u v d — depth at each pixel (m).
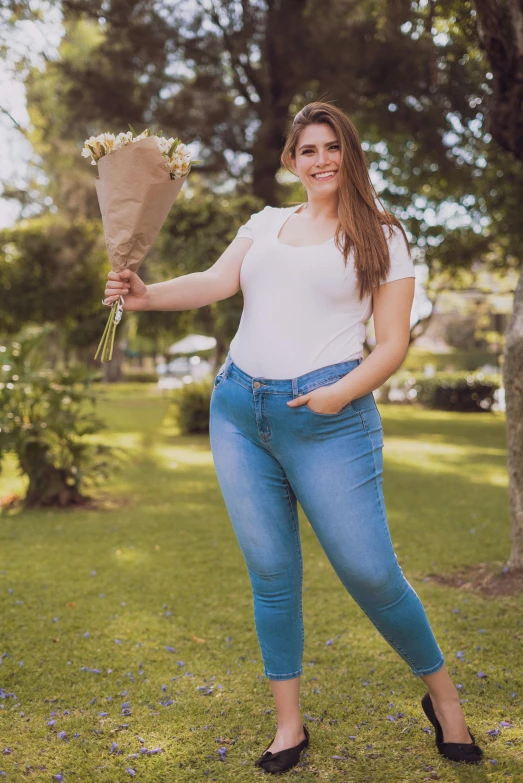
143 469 9.39
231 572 4.73
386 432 14.35
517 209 13.02
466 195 14.00
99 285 16.16
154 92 11.34
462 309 33.06
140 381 36.09
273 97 11.64
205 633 3.58
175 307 2.30
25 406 6.92
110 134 2.12
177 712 2.68
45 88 11.07
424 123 11.51
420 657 2.26
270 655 2.30
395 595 2.18
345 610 3.91
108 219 2.15
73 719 2.61
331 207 2.28
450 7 4.99
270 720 2.62
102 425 7.18
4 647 3.33
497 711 2.64
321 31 10.54
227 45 11.08
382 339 2.19
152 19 10.66
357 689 2.89
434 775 2.21
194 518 6.50
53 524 6.25
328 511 2.16
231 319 10.46
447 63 10.16
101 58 11.18
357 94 11.07
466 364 32.31
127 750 2.40
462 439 13.07
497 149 11.38
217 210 10.21
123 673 3.06
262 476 2.25
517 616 3.70
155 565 4.90
